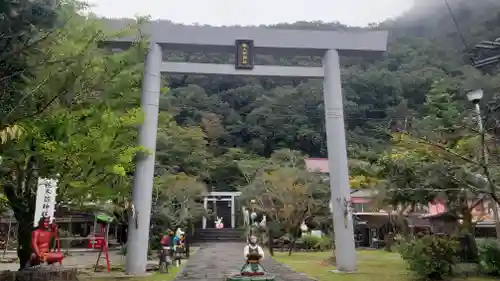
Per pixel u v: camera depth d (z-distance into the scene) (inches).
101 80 314.8
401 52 2407.7
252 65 577.3
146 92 544.7
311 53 605.9
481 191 345.1
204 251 1005.8
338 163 561.3
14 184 412.8
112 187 477.7
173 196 1019.9
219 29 578.9
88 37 323.0
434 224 714.2
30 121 284.2
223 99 2677.2
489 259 490.3
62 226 1170.6
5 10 223.0
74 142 348.5
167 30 566.9
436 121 549.3
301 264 686.5
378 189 567.2
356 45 598.9
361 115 2106.3
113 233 1286.9
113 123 374.6
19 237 405.1
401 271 550.9
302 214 1045.2
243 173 1635.1
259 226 1127.0
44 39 240.8
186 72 573.9
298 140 2290.8
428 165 502.6
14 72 245.1
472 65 429.7
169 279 493.0
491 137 419.2
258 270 367.2
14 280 339.3
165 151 1256.8
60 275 364.5
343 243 546.0
